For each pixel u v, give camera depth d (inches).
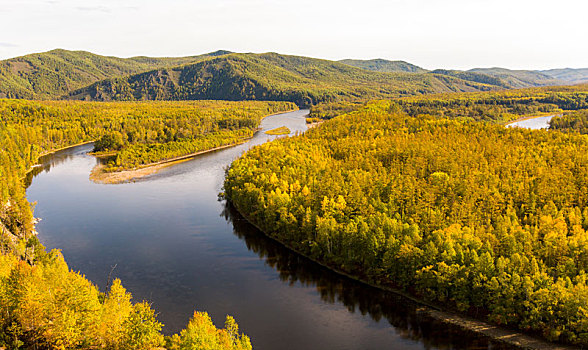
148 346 2391.7
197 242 4847.4
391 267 3745.1
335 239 4188.0
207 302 3577.8
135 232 5137.8
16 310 2359.7
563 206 4613.7
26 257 3858.3
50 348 2315.5
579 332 2906.0
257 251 4623.5
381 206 4480.8
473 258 3351.4
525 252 3462.1
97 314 2474.2
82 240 4874.5
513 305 3134.8
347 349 2997.0
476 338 3115.2
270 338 3102.9
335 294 3757.4
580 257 3400.6
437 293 3521.2
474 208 4488.2
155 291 3735.2
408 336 3157.0
